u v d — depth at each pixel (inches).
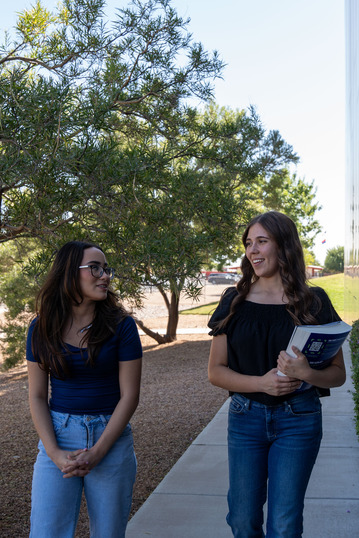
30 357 95.7
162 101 206.7
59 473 90.7
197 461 199.3
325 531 139.5
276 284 101.1
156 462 208.1
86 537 142.6
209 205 184.7
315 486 170.6
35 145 137.7
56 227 148.6
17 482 185.5
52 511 89.6
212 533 139.3
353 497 160.9
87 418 92.1
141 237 153.4
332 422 251.1
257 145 232.8
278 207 531.2
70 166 140.0
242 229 201.2
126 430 96.3
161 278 156.9
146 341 672.4
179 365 486.3
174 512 153.0
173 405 313.1
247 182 233.1
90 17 182.9
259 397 97.0
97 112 149.3
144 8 195.6
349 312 628.7
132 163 149.7
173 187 172.2
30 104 133.3
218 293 1471.5
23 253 195.0
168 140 212.1
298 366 90.7
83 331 94.3
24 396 390.0
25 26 172.2
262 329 98.0
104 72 181.8
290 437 95.6
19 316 537.0
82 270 94.0
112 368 94.3
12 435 258.4
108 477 92.1
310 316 96.3
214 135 213.3
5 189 144.3
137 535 139.3
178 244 163.8
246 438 98.2
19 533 143.3
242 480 98.1
